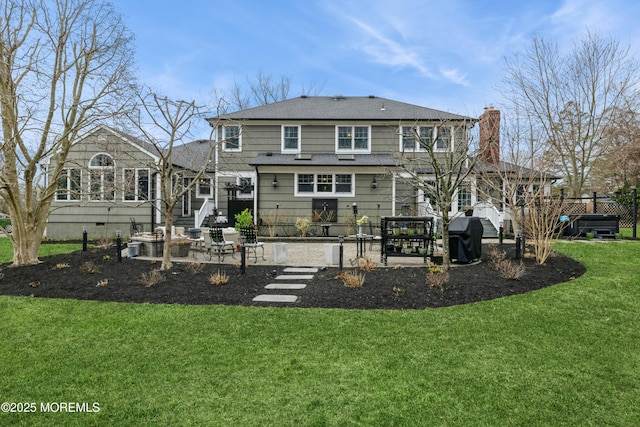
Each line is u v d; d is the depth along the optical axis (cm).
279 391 329
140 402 313
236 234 1233
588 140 2095
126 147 1584
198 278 752
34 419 292
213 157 1752
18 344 438
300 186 1677
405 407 304
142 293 649
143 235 1132
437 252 966
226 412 298
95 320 515
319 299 603
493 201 1655
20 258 901
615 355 402
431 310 543
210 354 405
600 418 292
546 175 1550
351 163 1614
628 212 1683
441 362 384
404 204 1684
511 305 562
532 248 1061
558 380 348
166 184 856
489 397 320
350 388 333
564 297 601
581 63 1914
